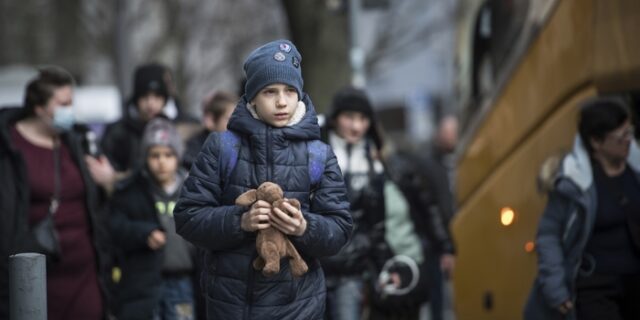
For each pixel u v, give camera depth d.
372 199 11.09
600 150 8.84
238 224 6.82
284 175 6.97
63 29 44.31
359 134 11.16
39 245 10.06
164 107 12.80
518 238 10.40
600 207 8.90
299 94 7.00
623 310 9.01
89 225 10.65
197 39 41.12
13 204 10.16
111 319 10.88
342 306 10.77
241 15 41.16
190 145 11.98
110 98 34.38
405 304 11.37
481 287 12.34
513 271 10.62
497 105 11.65
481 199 12.43
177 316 10.90
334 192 7.13
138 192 10.92
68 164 10.59
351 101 11.10
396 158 12.34
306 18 20.97
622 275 8.94
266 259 6.76
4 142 10.23
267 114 6.94
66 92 10.52
